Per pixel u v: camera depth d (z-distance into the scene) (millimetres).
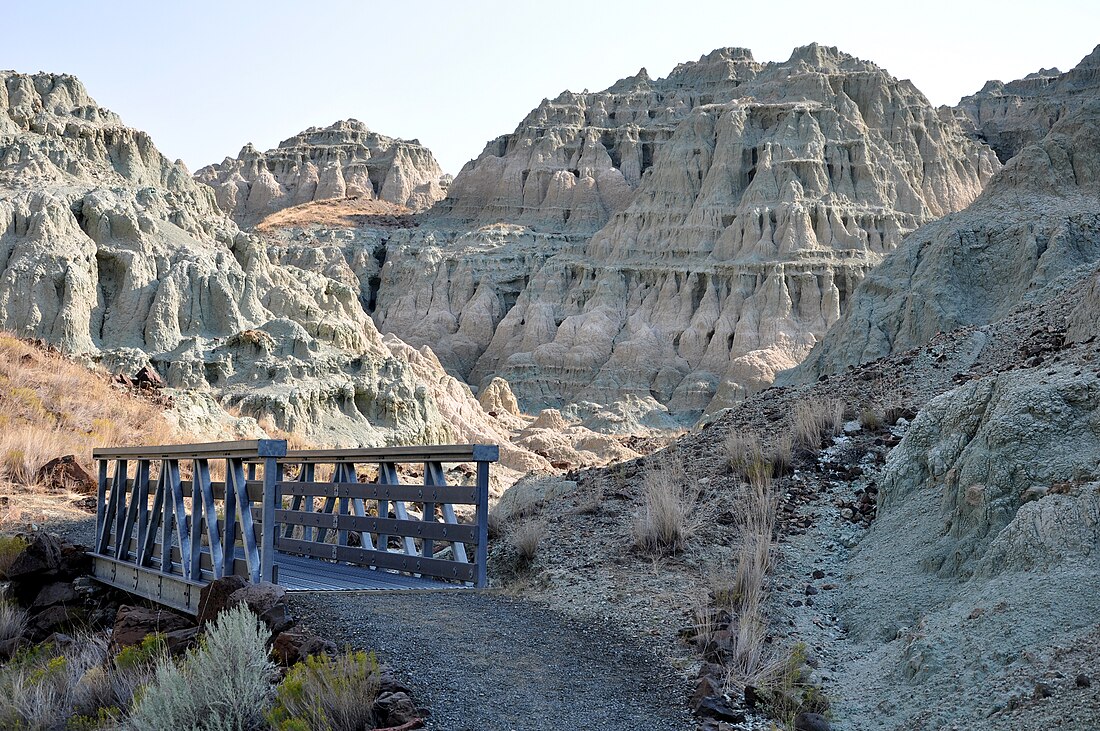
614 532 13031
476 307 130750
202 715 8156
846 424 15203
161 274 54062
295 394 44406
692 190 129250
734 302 113188
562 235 141250
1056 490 9477
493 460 11047
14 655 11828
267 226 161500
